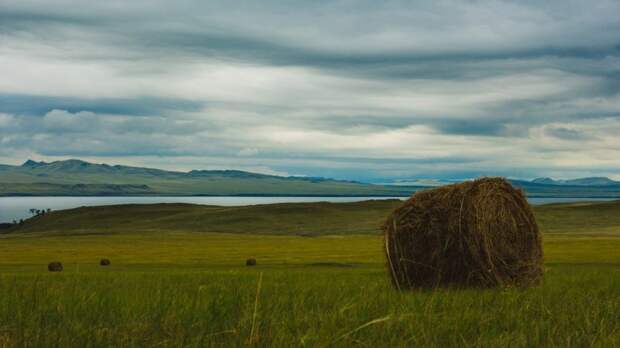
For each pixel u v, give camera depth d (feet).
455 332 21.43
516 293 36.55
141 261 197.36
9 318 23.88
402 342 19.77
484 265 48.96
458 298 31.86
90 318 23.91
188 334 20.57
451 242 49.37
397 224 51.01
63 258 226.38
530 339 20.49
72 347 18.88
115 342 19.83
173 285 43.45
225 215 596.29
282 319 23.00
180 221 588.09
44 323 22.50
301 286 41.32
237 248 285.43
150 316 24.34
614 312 27.17
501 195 51.21
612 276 57.26
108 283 48.98
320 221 549.95
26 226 641.40
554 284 46.68
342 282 49.37
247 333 20.39
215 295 32.12
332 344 19.08
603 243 259.39
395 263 50.57
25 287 38.73
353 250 252.21
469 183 51.11
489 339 20.58
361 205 617.62
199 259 205.57
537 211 534.37
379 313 25.66
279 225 540.11
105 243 363.76
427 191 52.01
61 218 643.45
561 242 271.90
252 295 32.76
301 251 249.96
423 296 33.60
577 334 21.21
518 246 51.62
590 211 526.57
